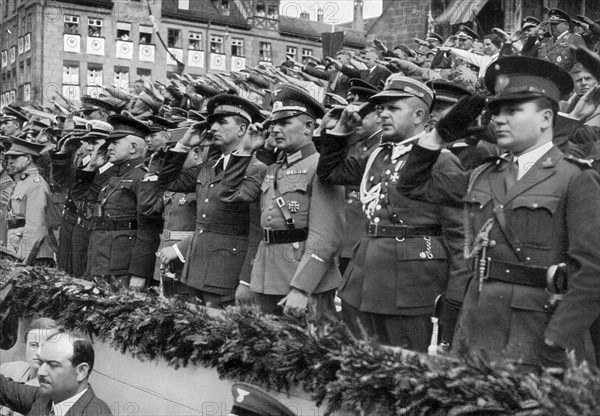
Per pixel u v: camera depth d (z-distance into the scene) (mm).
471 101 4387
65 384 5703
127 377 6254
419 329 4918
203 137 7047
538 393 3525
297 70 10781
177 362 5676
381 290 4961
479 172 4219
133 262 8008
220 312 5738
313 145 5941
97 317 6543
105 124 8727
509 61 4055
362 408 4180
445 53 9039
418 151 4500
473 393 3709
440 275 4918
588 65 4613
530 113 3990
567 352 3623
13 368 7340
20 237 9812
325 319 4957
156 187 7820
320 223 5621
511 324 3930
